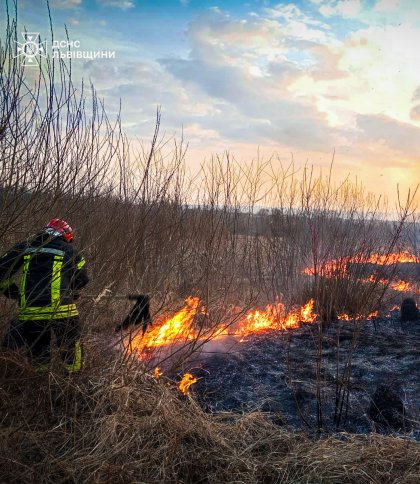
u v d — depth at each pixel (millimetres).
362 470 2750
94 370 3279
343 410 3750
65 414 2871
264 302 6008
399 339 5418
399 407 3582
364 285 5438
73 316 3205
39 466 2506
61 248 3236
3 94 2588
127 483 2537
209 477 2729
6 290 3111
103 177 3578
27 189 2838
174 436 2926
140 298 3549
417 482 2662
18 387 2805
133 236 3645
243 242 6070
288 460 2883
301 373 4434
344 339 5379
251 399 3889
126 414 2996
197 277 5062
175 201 5391
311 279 6336
